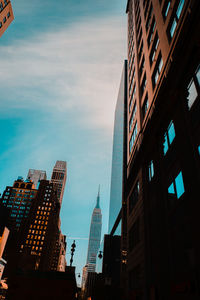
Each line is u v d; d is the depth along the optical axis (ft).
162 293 51.42
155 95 77.05
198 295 36.37
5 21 232.53
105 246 336.70
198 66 48.93
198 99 46.47
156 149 70.38
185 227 45.39
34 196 573.33
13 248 422.82
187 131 49.21
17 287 77.41
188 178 45.42
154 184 69.31
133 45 144.66
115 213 370.12
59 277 80.18
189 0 56.65
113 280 250.57
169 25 72.43
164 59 71.97
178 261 46.55
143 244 69.87
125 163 335.47
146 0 115.34
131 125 123.75
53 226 494.18
